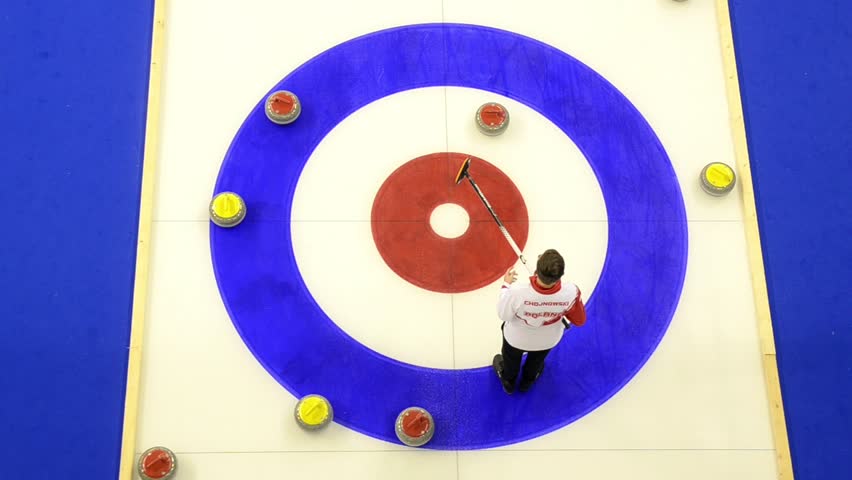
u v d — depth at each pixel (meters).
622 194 6.03
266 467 5.31
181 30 6.35
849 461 5.47
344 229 5.85
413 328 5.65
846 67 6.54
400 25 6.46
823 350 5.75
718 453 5.45
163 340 5.55
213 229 5.80
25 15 6.39
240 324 5.61
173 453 5.25
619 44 6.50
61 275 5.72
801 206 6.11
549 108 6.26
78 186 5.95
